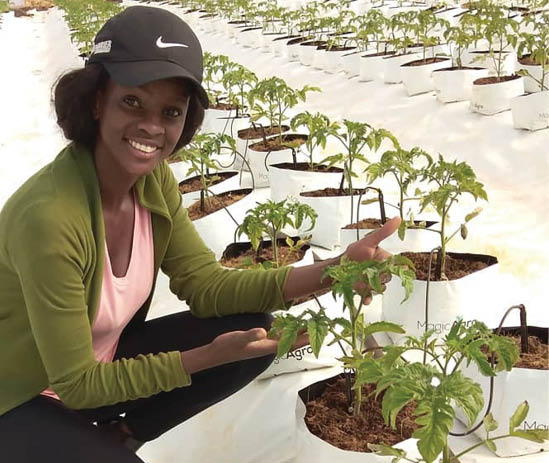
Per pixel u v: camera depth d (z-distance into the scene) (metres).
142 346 2.44
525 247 3.83
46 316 1.79
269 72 9.72
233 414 2.65
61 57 12.92
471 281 2.82
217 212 3.73
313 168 4.24
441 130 5.88
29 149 7.21
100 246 1.90
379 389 1.56
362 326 2.03
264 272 2.34
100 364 1.88
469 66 6.75
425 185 4.80
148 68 1.70
